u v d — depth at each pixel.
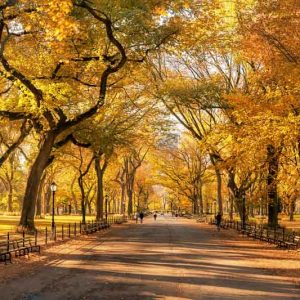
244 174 47.28
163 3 25.03
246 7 37.41
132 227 56.22
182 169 97.44
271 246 30.00
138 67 34.16
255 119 27.88
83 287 14.52
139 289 14.20
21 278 16.22
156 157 96.44
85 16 27.25
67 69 32.12
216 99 44.84
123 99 49.56
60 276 16.67
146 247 28.20
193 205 107.75
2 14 21.30
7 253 20.23
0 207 118.00
